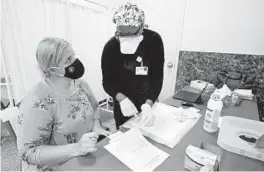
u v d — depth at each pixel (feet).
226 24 5.91
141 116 3.15
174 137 2.48
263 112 5.74
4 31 4.75
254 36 5.56
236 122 2.83
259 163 2.00
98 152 2.13
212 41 6.30
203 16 6.27
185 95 4.72
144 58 3.95
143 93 4.27
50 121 2.53
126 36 3.47
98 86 9.16
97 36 8.42
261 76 5.65
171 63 7.26
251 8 5.41
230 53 6.01
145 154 2.10
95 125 3.29
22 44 5.24
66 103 2.72
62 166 1.88
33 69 5.63
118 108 4.48
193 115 3.22
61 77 2.73
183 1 6.51
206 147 2.00
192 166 1.79
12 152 5.59
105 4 8.48
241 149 2.14
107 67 3.94
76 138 2.82
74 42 7.21
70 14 6.81
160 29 7.37
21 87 5.36
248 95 4.60
